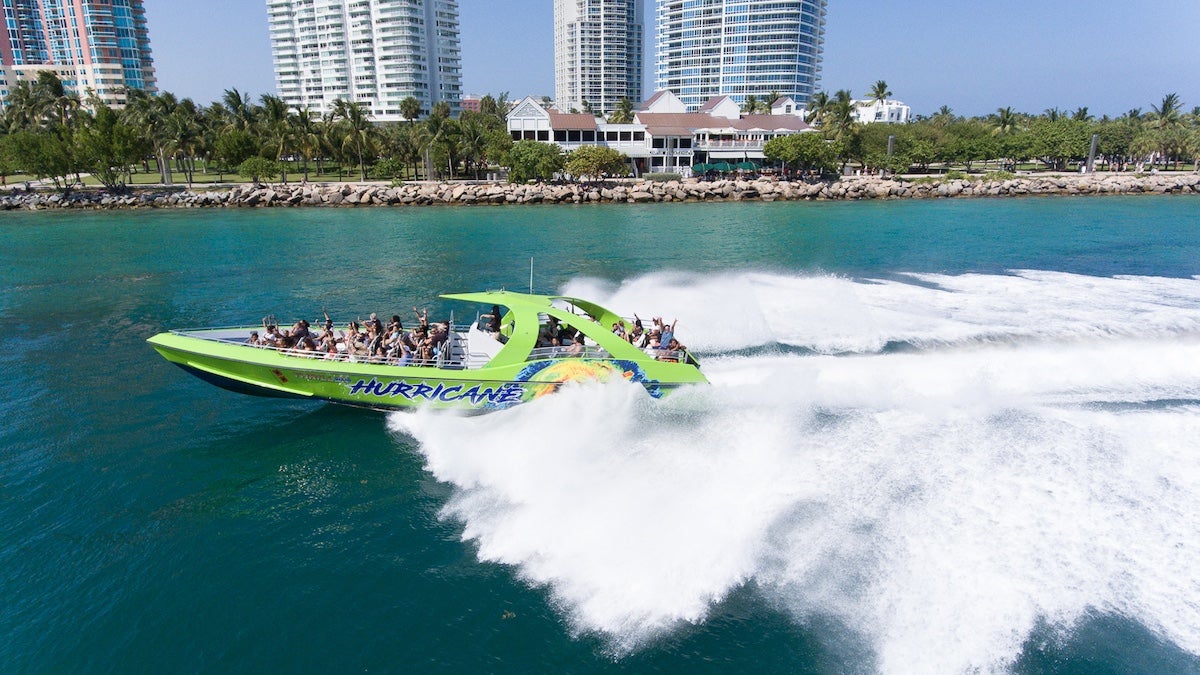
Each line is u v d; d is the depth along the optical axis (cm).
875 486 961
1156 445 1056
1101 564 788
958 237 3906
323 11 16388
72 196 6134
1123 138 9338
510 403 1241
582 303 1432
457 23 17650
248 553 898
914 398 1258
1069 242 3631
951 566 797
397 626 769
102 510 999
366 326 1344
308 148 7481
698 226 4681
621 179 7769
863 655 695
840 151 8144
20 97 8594
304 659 729
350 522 962
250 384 1242
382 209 6019
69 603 807
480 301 1355
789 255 3316
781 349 1588
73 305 2286
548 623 765
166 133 7131
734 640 725
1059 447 1052
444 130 7700
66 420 1299
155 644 749
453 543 909
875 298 2175
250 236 4153
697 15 17775
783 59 16975
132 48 16425
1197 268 2780
